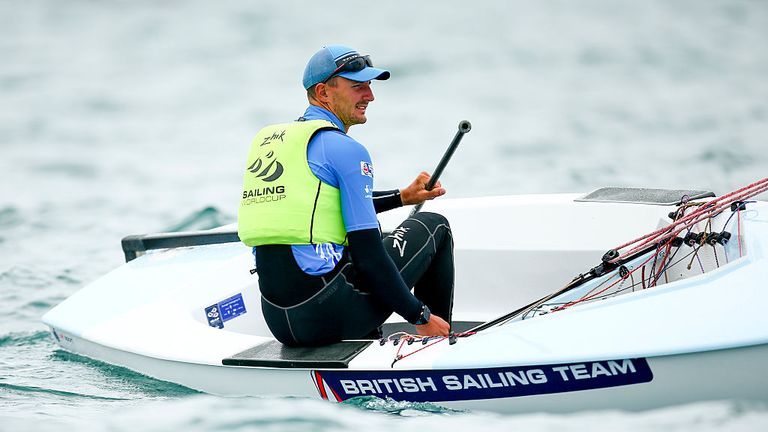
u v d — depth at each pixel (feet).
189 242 52.70
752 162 95.35
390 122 118.32
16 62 167.84
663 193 53.16
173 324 43.19
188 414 37.24
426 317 37.91
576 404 35.14
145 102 138.00
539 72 143.54
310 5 199.72
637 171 93.91
